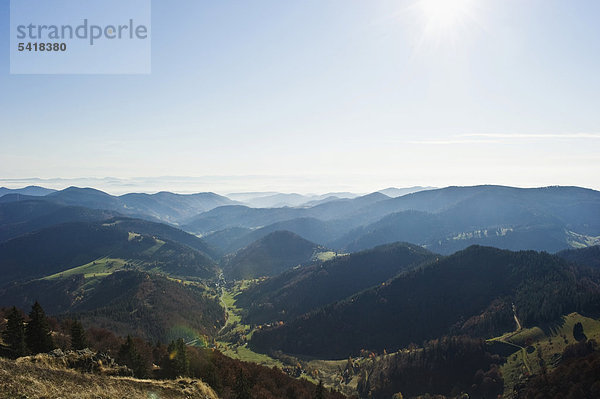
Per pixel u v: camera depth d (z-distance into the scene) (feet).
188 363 288.92
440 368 568.41
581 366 410.31
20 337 225.97
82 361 204.03
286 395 375.66
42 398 125.18
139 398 165.99
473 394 512.63
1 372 131.34
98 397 146.92
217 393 272.92
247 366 418.72
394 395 534.78
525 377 486.79
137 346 339.36
